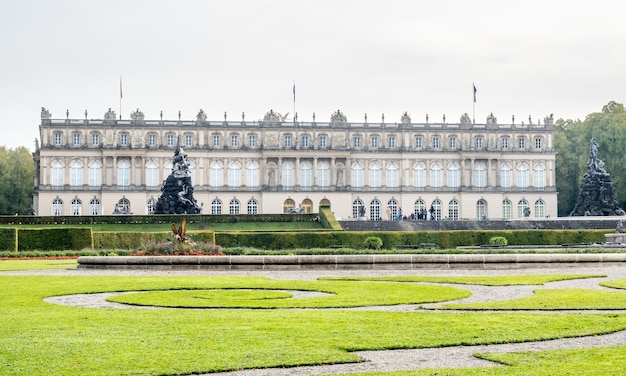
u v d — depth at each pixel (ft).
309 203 585.22
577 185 646.74
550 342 87.51
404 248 306.76
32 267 203.10
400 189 591.78
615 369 72.59
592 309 112.06
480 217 595.88
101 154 566.77
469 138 598.34
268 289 140.05
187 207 443.73
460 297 126.82
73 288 139.03
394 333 91.61
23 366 75.20
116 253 250.78
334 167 588.09
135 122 570.05
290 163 586.86
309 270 185.78
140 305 117.70
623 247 291.99
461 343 86.33
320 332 92.12
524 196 599.57
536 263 192.75
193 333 91.35
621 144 588.91
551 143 603.67
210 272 182.19
